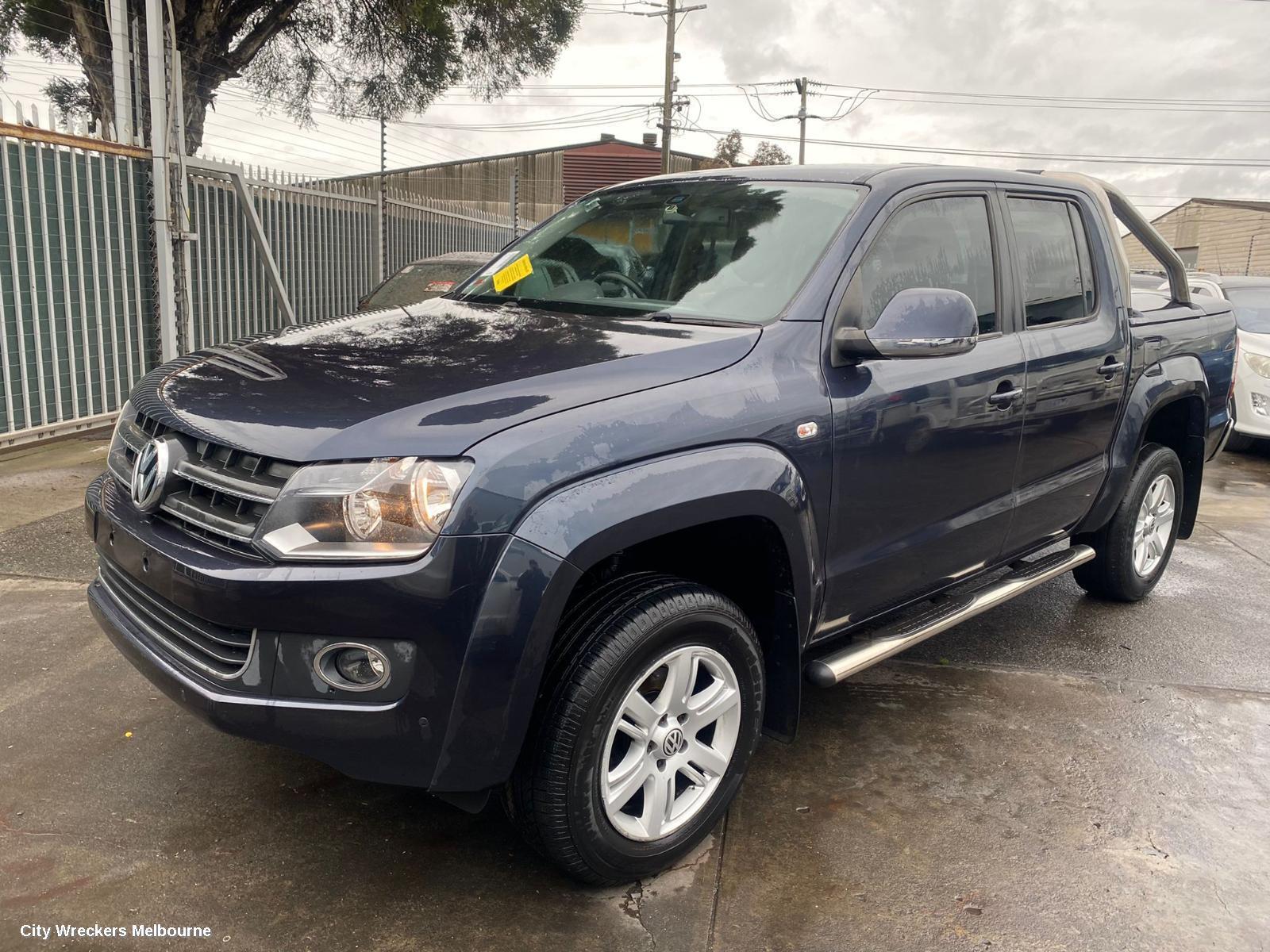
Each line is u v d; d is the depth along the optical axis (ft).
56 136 22.22
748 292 9.69
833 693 12.45
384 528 6.88
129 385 25.25
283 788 9.61
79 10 37.55
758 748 10.93
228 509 7.48
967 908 8.30
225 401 7.99
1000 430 11.18
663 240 10.96
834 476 9.14
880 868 8.80
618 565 8.68
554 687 7.47
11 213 21.35
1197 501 16.69
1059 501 12.79
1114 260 13.65
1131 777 10.57
